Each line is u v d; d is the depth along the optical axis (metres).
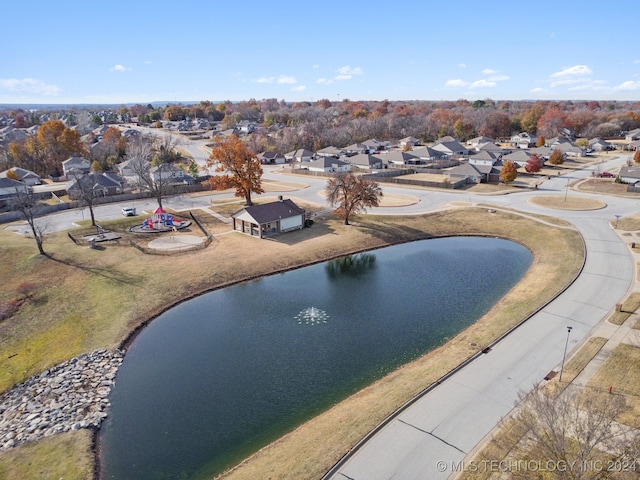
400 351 35.38
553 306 40.22
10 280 49.75
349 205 68.06
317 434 25.52
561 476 18.88
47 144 121.56
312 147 153.88
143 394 30.98
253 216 61.94
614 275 46.56
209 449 25.56
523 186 91.94
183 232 66.00
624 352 32.16
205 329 39.97
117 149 135.12
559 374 29.95
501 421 25.64
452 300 44.44
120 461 24.92
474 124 187.25
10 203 80.38
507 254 57.78
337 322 40.56
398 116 199.12
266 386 31.38
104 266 52.88
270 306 44.28
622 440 21.89
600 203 76.69
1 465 24.75
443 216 71.94
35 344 38.44
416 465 22.70
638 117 196.88
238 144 75.25
